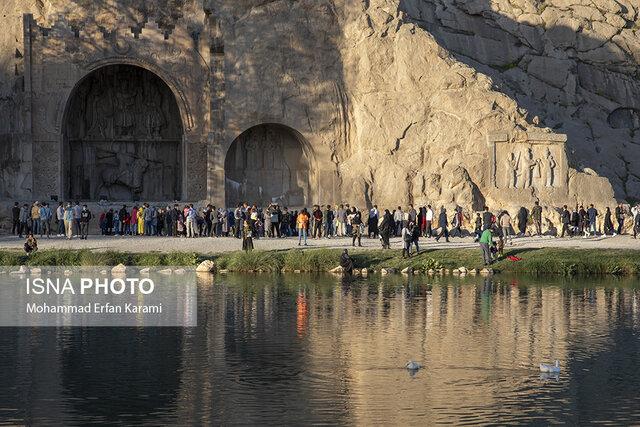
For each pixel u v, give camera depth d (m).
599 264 58.88
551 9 95.25
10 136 78.62
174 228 74.19
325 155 80.31
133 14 79.88
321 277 56.34
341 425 29.56
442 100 79.88
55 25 78.56
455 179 77.19
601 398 32.22
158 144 82.75
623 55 95.31
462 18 93.38
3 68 80.06
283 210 75.94
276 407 31.16
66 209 69.94
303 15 80.56
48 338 40.31
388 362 36.34
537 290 51.97
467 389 33.09
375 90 80.44
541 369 35.28
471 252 61.53
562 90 93.94
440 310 45.91
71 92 78.75
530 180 78.44
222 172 79.38
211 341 39.66
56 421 29.84
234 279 55.31
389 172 78.88
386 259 60.19
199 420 29.98
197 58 80.38
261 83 79.88
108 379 34.16
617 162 91.38
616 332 41.44
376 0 82.00
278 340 39.75
